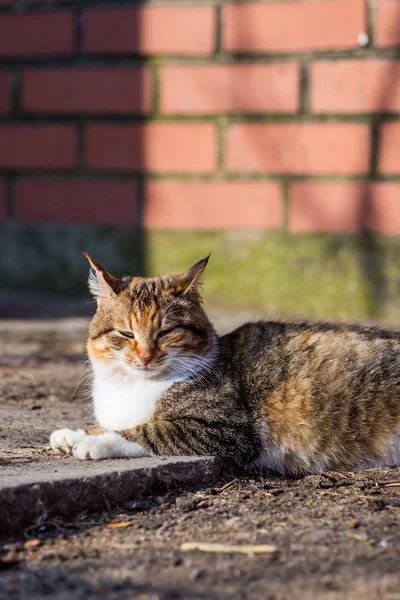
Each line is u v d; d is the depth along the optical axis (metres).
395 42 8.78
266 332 5.16
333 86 8.98
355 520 3.87
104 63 9.59
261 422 4.82
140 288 5.13
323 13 8.91
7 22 9.77
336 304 9.22
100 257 9.84
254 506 4.11
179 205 9.55
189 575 3.33
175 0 9.30
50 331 8.48
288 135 9.16
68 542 3.69
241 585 3.24
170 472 4.33
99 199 9.77
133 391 4.95
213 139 9.38
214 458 4.55
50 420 5.53
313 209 9.18
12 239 10.09
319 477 4.67
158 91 9.46
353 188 9.05
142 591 3.20
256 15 9.09
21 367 7.07
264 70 9.14
